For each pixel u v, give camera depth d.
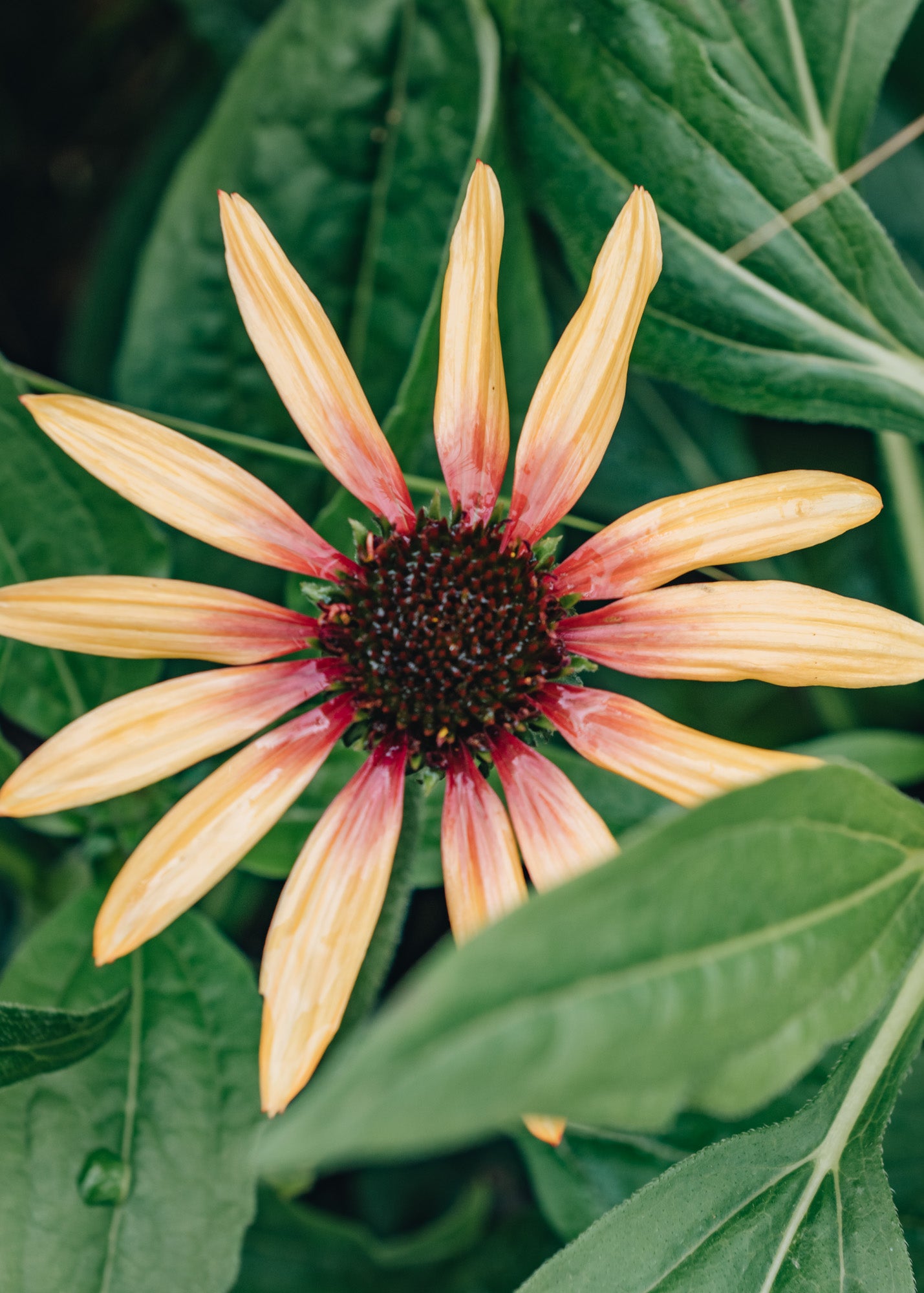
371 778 0.21
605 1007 0.16
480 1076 0.15
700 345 0.25
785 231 0.24
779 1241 0.21
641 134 0.24
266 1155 0.13
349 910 0.21
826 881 0.18
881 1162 0.21
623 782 0.25
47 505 0.24
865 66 0.25
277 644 0.22
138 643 0.21
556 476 0.22
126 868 0.20
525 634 0.22
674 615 0.22
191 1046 0.23
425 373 0.24
